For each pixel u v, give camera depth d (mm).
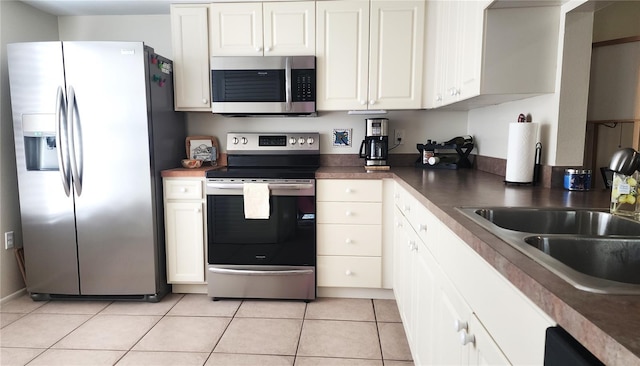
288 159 2885
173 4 2621
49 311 2348
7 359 1812
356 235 2447
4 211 2479
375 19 2543
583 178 1599
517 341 679
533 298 601
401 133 2967
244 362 1797
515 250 758
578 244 877
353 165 2979
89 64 2279
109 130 2328
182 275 2547
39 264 2445
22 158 2367
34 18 2727
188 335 2047
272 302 2488
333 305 2436
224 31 2590
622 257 881
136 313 2320
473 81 1745
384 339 2006
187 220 2510
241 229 2455
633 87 1777
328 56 2582
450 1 2193
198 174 2461
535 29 1620
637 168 1055
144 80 2299
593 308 498
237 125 2994
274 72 2566
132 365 1769
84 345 1941
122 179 2367
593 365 460
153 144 2410
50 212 2400
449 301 1130
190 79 2656
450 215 1096
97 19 2949
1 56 2449
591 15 1579
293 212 2428
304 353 1874
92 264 2436
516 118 2062
